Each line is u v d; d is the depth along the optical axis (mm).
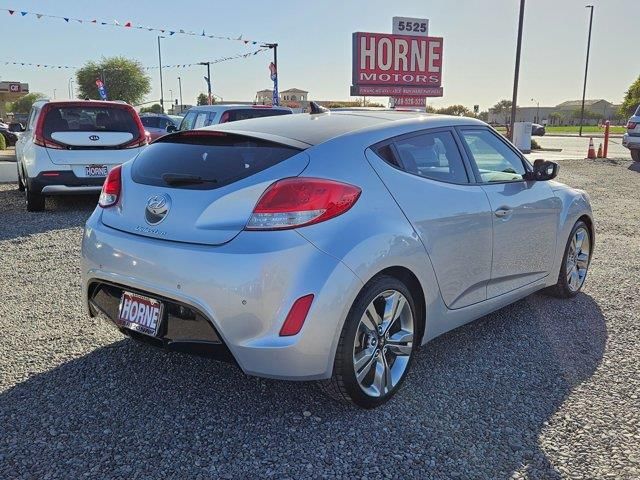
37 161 8289
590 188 12227
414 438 2910
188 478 2584
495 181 4074
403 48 22016
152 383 3428
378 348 3160
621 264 6133
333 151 3111
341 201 2943
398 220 3174
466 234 3637
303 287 2771
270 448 2811
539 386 3453
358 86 21562
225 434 2922
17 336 4074
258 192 2857
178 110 60031
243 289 2744
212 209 2920
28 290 5102
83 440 2850
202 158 3205
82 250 3467
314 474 2623
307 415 3105
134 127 8820
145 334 3078
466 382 3500
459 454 2783
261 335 2783
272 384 3434
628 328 4367
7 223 8016
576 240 5020
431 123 3781
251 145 3160
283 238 2783
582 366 3727
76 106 8508
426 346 4039
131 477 2580
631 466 2695
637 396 3340
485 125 4258
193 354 2980
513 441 2891
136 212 3207
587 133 52094
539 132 43031
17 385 3375
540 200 4406
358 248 2914
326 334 2834
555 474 2641
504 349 3984
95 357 3760
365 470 2656
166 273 2932
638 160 18578
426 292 3383
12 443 2814
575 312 4719
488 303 4000
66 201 10039
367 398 3109
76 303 4777
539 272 4535
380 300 3146
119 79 65188
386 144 3389
